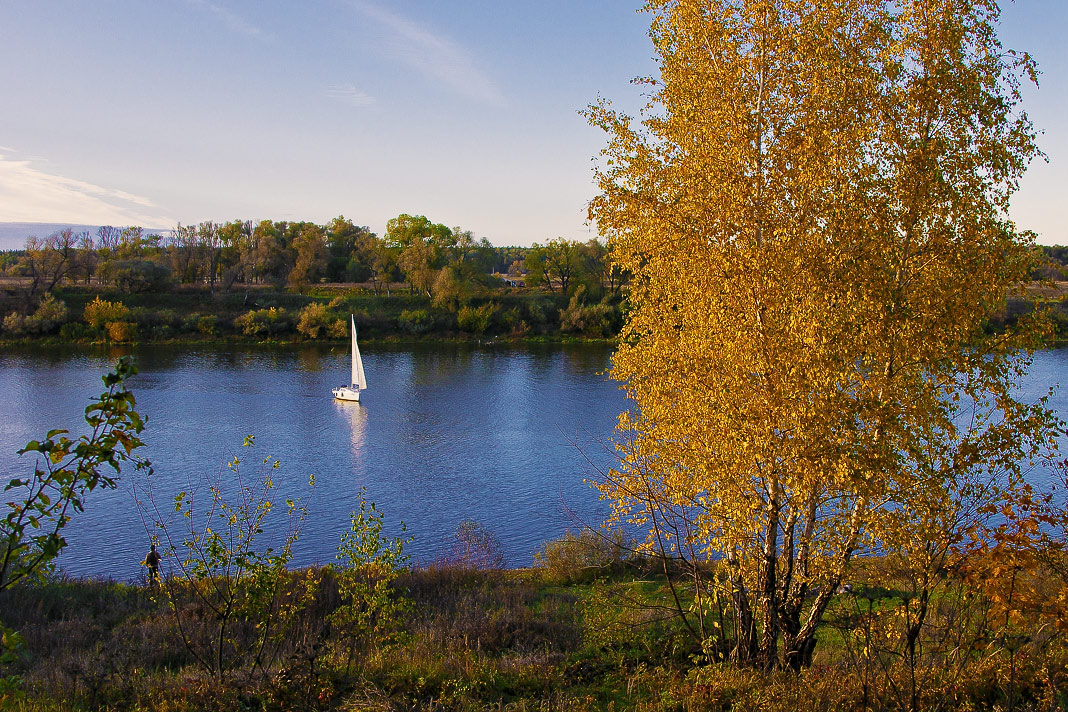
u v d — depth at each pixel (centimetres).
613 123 1080
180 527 2641
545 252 10475
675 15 1048
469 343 8756
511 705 869
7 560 449
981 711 741
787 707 766
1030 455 882
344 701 852
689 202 1005
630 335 1171
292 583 1301
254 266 10731
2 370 6166
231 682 852
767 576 980
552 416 4684
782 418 902
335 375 6431
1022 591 727
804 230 923
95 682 880
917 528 850
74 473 462
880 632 845
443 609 1456
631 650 1133
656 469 1061
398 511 2880
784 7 990
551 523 2727
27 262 9362
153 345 7981
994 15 917
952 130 913
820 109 945
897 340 867
